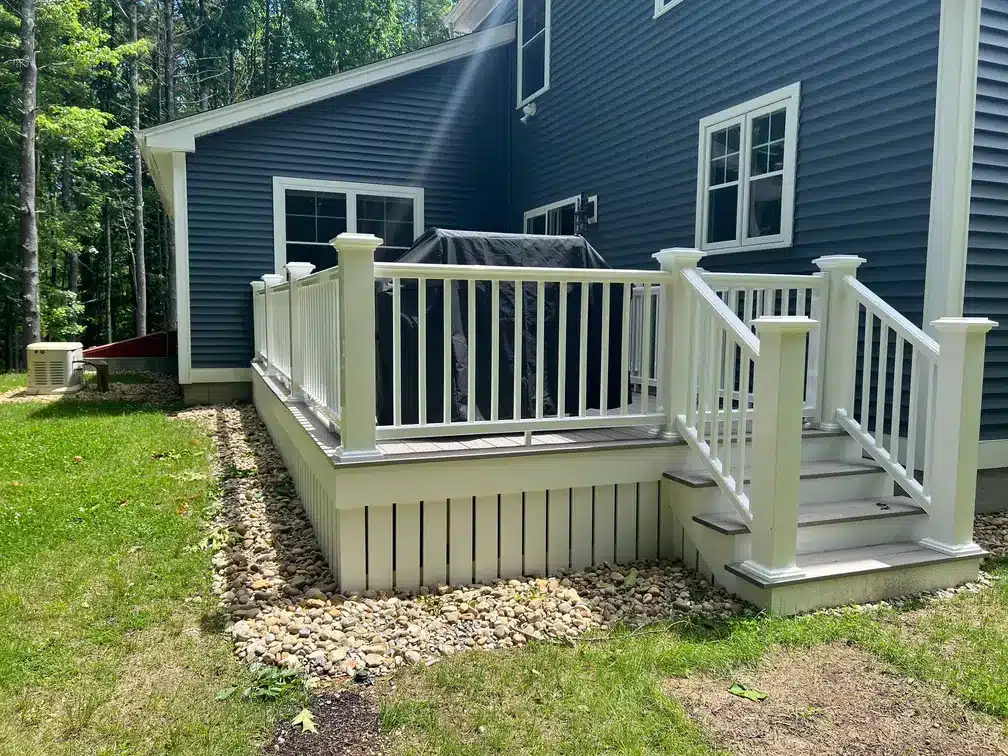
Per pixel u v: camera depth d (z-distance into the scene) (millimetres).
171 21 19750
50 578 3484
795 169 5414
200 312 8984
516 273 3646
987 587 3551
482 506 3639
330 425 4031
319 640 2912
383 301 3891
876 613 3213
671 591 3527
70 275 21125
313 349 4574
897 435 3932
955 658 2764
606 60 8078
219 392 9219
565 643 2938
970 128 4180
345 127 9484
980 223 4305
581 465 3770
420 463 3445
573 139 8820
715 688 2553
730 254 6176
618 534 3914
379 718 2355
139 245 18516
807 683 2586
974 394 3572
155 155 8758
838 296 4387
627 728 2279
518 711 2387
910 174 4469
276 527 4383
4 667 2629
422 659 2795
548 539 3781
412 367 3973
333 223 9570
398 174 9867
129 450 6410
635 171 7594
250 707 2414
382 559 3484
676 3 6852
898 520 3764
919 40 4395
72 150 18375
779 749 2191
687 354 3979
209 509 4719
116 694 2486
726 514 3750
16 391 10547
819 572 3266
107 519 4395
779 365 3127
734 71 6094
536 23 9812
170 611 3168
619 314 4590
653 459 3920
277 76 26984
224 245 8992
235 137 8930
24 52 13656
